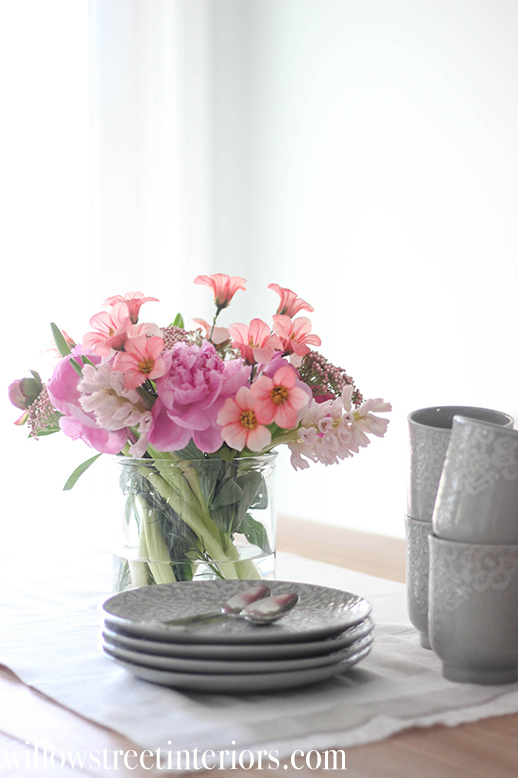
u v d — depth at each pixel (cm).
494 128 179
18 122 228
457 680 63
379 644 76
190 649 57
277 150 244
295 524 166
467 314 186
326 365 84
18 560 131
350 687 62
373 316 212
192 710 56
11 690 65
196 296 263
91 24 241
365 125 214
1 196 224
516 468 60
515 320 175
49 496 225
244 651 57
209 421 72
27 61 230
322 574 116
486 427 60
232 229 260
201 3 261
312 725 54
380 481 211
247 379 73
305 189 234
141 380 72
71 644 78
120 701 59
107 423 71
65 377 77
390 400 208
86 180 239
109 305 81
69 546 146
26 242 227
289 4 239
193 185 262
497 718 57
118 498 83
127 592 70
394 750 51
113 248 244
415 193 200
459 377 189
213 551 80
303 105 235
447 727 55
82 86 240
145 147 252
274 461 83
